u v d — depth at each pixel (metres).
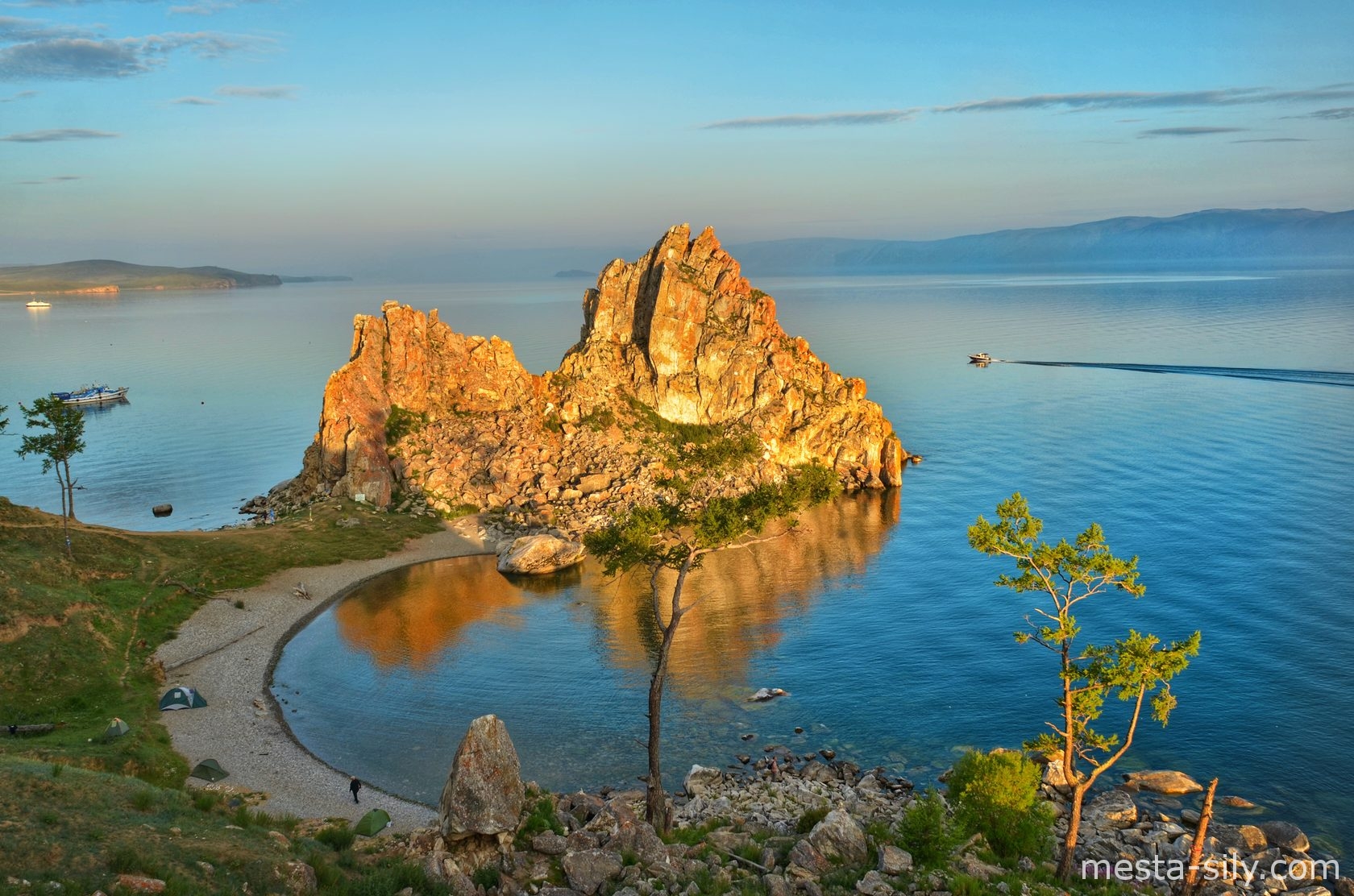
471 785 40.38
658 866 40.03
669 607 106.06
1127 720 75.19
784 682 85.00
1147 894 46.75
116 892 30.80
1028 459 172.50
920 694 81.81
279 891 34.00
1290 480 145.00
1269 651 85.12
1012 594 106.38
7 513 101.38
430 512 138.50
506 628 99.81
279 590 108.94
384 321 157.75
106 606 91.06
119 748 64.12
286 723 76.62
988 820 51.19
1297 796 62.81
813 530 137.12
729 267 171.38
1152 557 112.19
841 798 61.78
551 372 169.25
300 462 193.12
